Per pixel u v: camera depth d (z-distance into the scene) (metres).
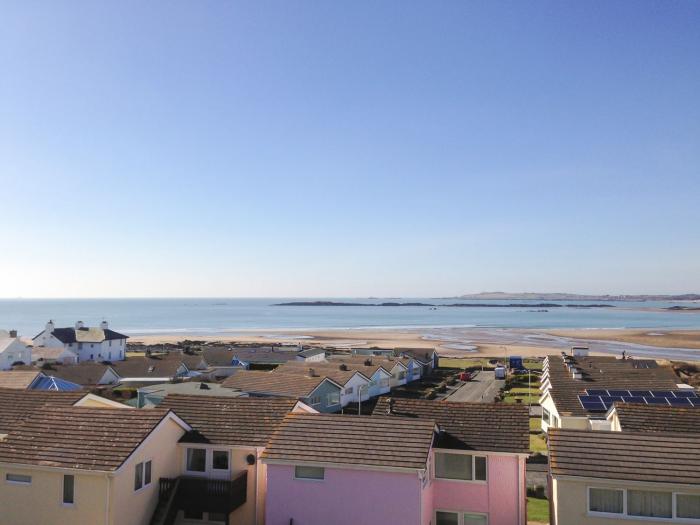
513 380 88.75
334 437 24.31
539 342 162.75
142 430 23.98
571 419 43.62
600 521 21.23
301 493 23.39
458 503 24.69
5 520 22.66
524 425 25.95
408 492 22.33
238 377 61.88
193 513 25.61
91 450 22.92
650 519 20.92
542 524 28.86
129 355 125.00
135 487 23.06
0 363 87.06
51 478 22.42
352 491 22.88
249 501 25.25
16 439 23.94
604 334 191.12
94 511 21.78
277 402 28.95
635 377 53.06
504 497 24.27
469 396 75.69
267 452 23.75
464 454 24.75
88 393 32.59
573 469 21.61
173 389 46.72
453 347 148.62
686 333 193.38
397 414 27.70
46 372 72.56
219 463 25.84
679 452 22.12
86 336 112.75
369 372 73.44
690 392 44.97
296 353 96.06
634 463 21.67
